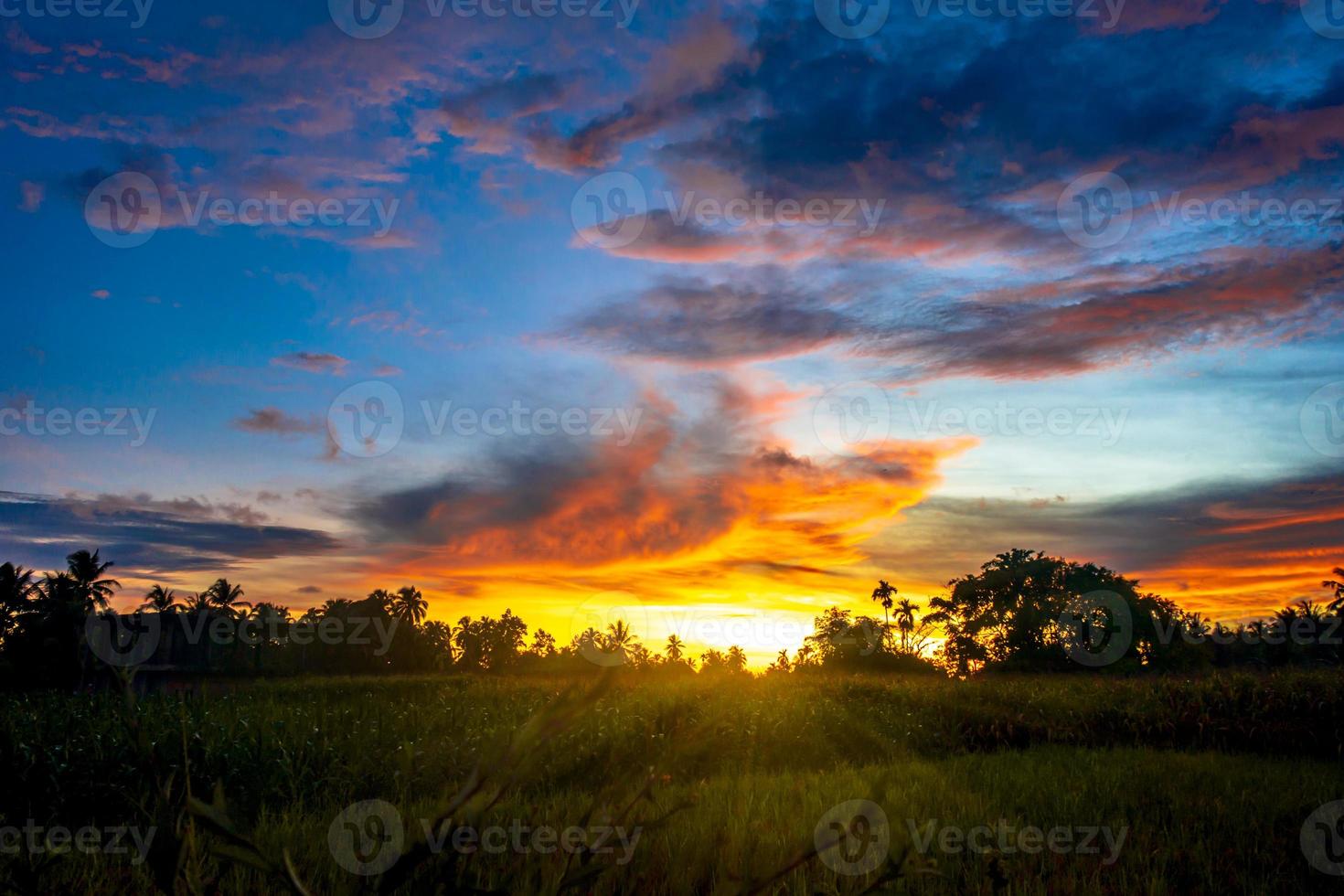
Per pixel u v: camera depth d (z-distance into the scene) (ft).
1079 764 35.94
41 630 105.60
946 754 48.47
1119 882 17.66
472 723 35.88
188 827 4.30
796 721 46.24
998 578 170.40
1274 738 48.49
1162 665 136.67
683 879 12.91
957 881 16.62
